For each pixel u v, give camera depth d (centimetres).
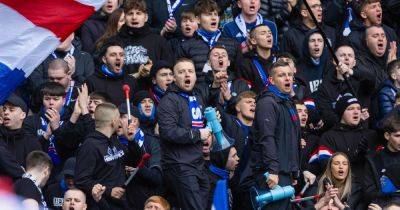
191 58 3422
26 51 2338
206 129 2834
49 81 3158
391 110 3228
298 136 2861
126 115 2958
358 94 3456
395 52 3597
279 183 2812
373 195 2986
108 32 3469
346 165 2977
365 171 3061
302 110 3206
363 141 3158
